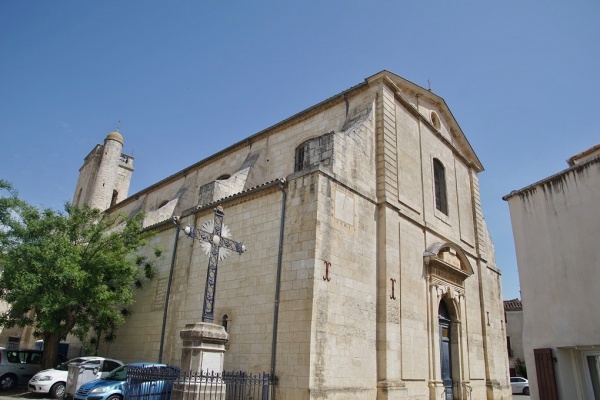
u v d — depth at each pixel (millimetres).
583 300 9680
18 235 17062
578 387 9484
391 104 17469
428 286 16578
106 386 12266
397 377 13664
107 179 38438
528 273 10812
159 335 16641
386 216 15203
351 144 15039
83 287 16656
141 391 10680
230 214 15820
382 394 13008
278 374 12039
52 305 15719
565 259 10219
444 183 20422
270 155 20297
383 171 15828
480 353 19047
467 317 18766
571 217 10359
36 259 15992
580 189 10352
